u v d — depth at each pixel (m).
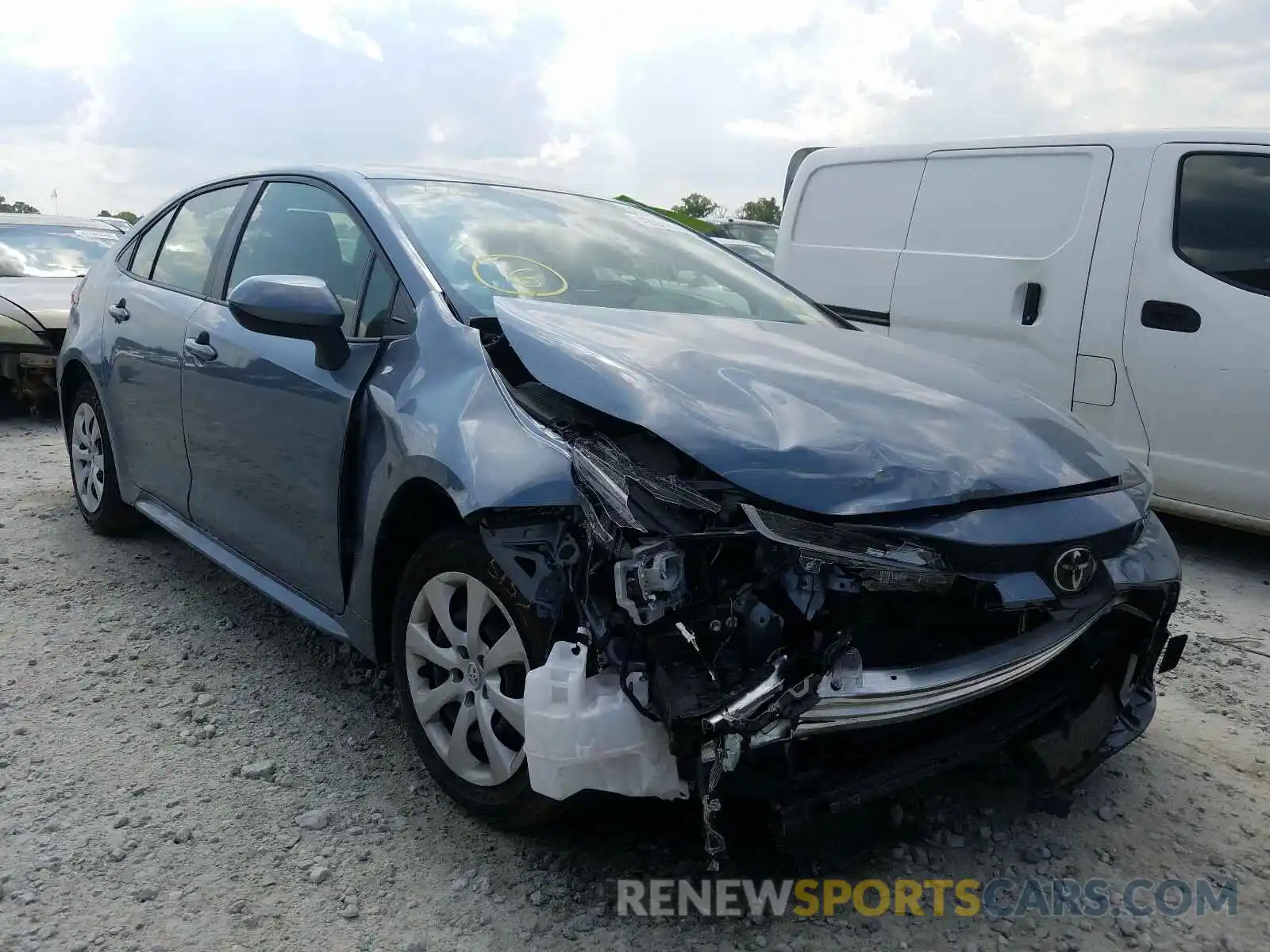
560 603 2.26
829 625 2.17
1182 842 2.70
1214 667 3.84
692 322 3.06
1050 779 2.65
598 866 2.49
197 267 4.02
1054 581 2.27
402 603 2.75
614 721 2.07
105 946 2.17
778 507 2.16
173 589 4.21
